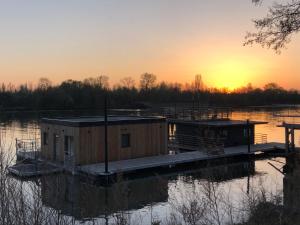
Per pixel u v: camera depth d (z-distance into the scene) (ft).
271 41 20.08
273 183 32.73
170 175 71.26
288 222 18.83
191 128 104.47
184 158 79.20
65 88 298.76
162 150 84.99
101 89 307.37
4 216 12.81
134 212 36.29
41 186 14.46
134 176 71.31
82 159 73.20
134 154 80.59
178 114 136.56
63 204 14.87
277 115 207.51
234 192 30.42
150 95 310.24
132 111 252.83
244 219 22.22
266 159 91.50
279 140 121.08
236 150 92.43
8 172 14.12
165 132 85.92
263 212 20.04
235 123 102.22
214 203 22.72
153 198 45.78
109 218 17.80
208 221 20.71
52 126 79.71
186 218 20.44
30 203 13.46
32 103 257.14
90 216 17.02
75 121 75.66
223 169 69.36
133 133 80.64
